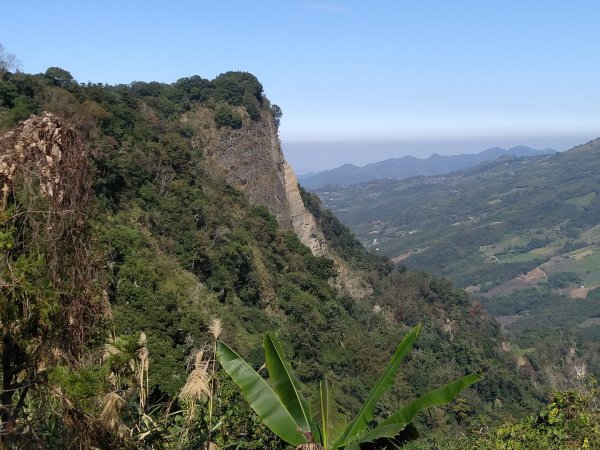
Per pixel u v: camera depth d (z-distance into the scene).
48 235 4.79
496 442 9.27
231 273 36.78
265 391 5.47
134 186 35.22
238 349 24.97
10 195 4.84
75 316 4.89
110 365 5.14
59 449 4.91
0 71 34.09
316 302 41.19
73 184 5.05
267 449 7.05
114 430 4.94
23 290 4.52
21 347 4.55
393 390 33.66
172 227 35.19
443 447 10.43
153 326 15.09
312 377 29.72
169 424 6.30
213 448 6.28
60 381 4.59
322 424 5.56
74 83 41.59
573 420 9.13
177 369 10.77
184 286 28.52
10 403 4.85
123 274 16.80
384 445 5.08
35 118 5.08
